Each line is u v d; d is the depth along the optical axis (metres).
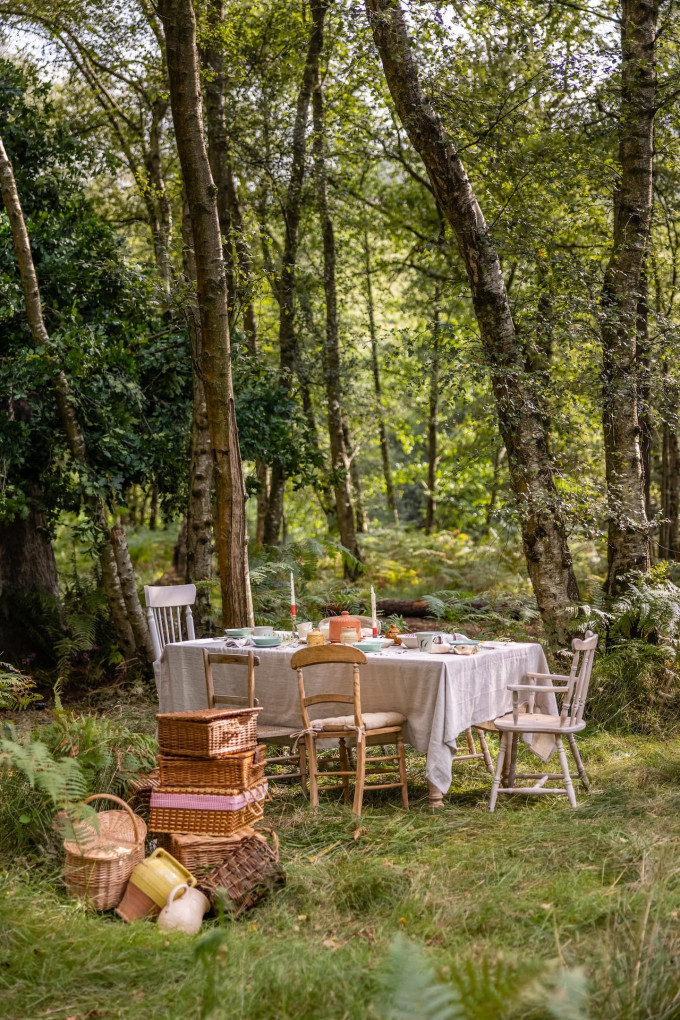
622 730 7.12
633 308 8.58
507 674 6.08
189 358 10.16
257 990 3.11
